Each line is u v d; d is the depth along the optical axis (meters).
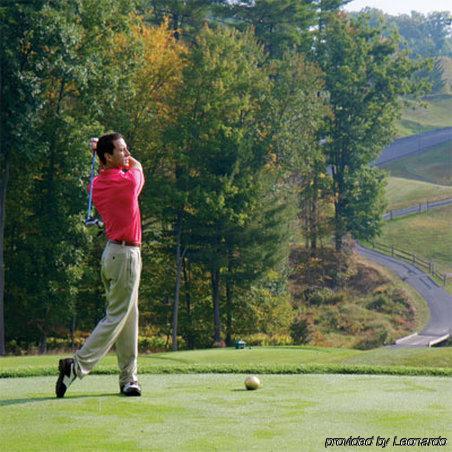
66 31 100.19
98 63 107.38
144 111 128.75
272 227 136.25
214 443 16.75
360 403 22.16
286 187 148.50
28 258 110.06
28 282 111.31
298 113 153.00
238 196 133.25
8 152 104.62
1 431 17.98
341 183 192.25
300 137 152.88
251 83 144.25
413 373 35.44
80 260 111.25
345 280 188.38
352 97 190.62
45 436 17.45
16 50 99.50
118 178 23.09
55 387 24.84
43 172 112.56
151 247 135.50
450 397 23.52
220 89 130.00
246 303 137.88
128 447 16.41
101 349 23.11
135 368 23.78
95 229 112.19
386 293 183.12
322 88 184.88
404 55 197.50
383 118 193.75
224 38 134.75
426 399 23.05
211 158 132.50
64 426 18.55
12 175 113.81
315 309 173.25
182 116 129.00
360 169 192.88
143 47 118.94
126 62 116.81
